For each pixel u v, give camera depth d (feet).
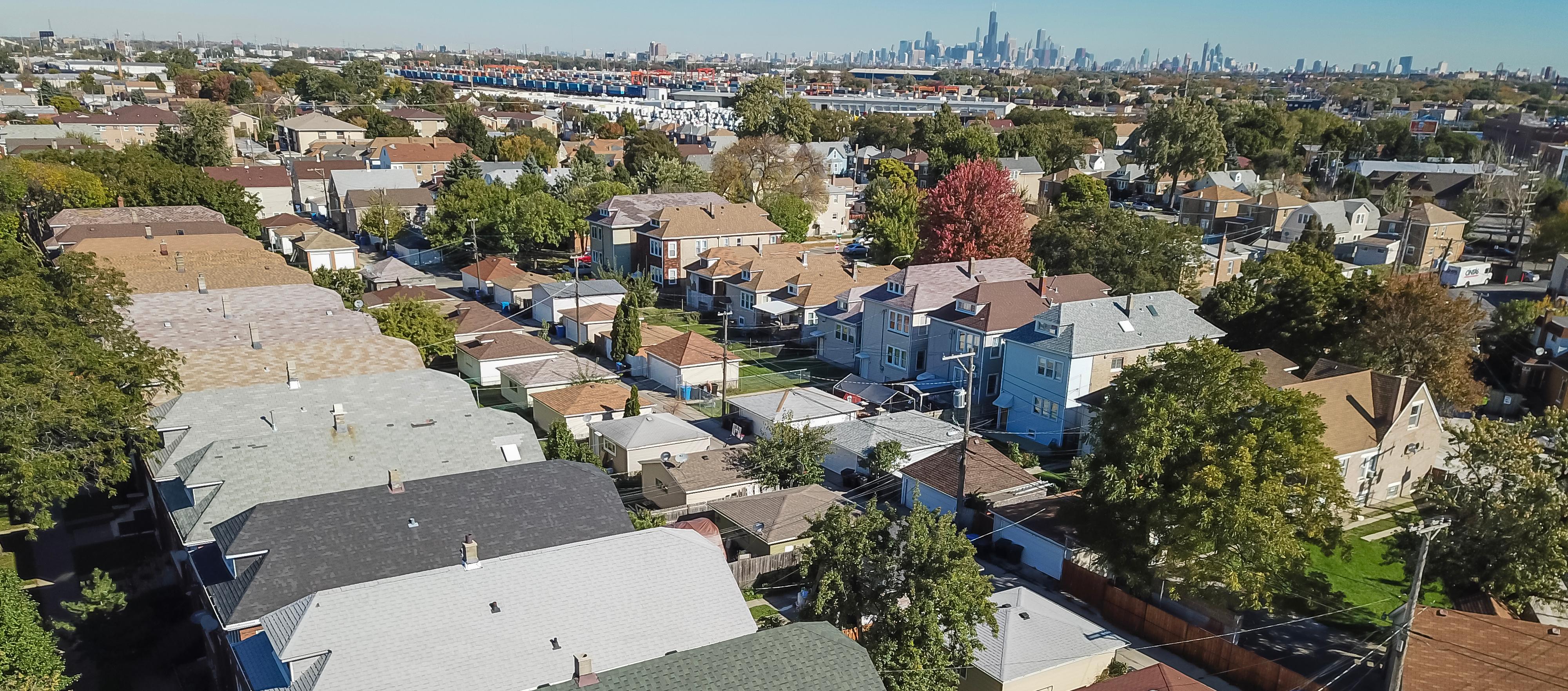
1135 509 110.22
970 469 148.56
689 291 291.38
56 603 116.67
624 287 284.20
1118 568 113.29
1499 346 219.41
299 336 172.55
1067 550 126.52
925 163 519.60
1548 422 114.01
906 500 153.07
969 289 215.92
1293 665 106.42
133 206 311.06
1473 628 98.32
